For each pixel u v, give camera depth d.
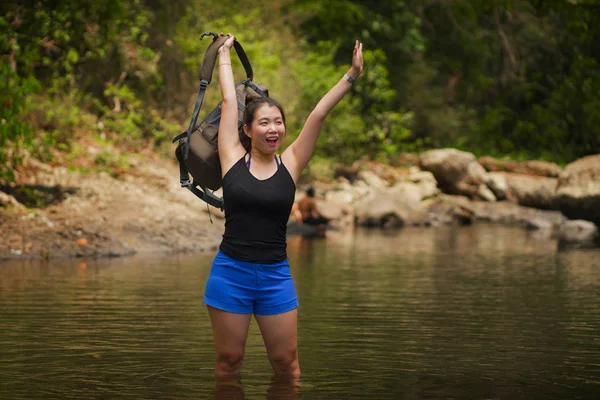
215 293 5.11
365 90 30.20
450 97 36.00
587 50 34.47
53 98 18.80
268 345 5.22
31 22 14.38
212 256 12.81
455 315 7.89
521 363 5.87
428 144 34.88
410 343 6.55
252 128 5.09
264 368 5.62
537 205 26.19
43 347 6.26
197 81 22.36
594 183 20.08
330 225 20.19
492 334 6.95
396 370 5.62
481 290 9.62
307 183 24.22
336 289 9.65
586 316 7.86
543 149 35.69
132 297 8.73
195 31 22.73
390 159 29.61
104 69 21.02
